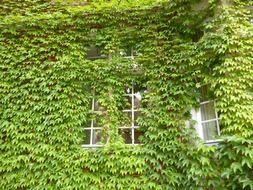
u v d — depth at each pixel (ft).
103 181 15.08
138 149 15.48
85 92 17.31
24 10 20.93
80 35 18.86
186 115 15.92
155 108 16.20
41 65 17.69
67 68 17.66
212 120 16.24
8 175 15.57
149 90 16.98
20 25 19.13
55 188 14.98
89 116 16.94
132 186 14.74
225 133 14.29
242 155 13.26
